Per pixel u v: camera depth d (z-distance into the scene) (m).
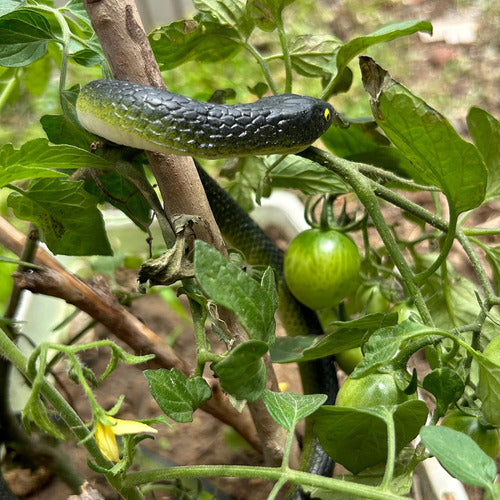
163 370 0.21
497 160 0.30
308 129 0.26
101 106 0.24
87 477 0.35
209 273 0.19
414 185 0.28
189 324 0.53
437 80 1.01
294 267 0.36
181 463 0.39
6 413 0.32
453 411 0.27
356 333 0.26
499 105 0.94
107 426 0.18
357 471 0.26
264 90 0.38
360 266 0.40
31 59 0.28
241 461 0.39
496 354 0.24
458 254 0.66
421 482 0.34
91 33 0.32
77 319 0.50
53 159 0.23
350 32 1.16
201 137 0.24
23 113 0.82
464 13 1.21
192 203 0.26
